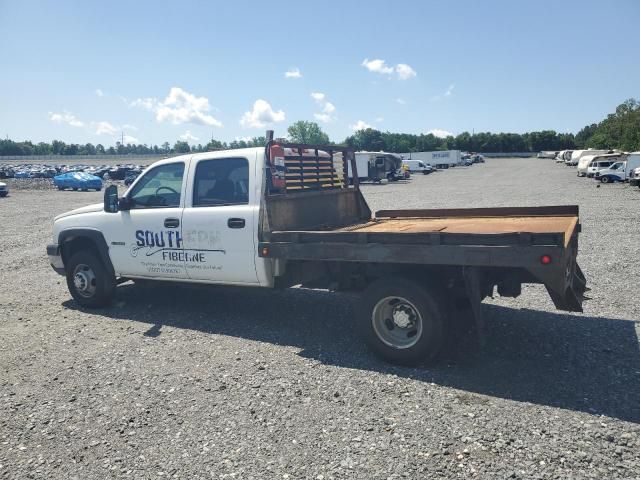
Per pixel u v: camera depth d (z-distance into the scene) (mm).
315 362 5090
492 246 4320
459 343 5441
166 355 5410
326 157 6941
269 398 4332
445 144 150000
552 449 3430
